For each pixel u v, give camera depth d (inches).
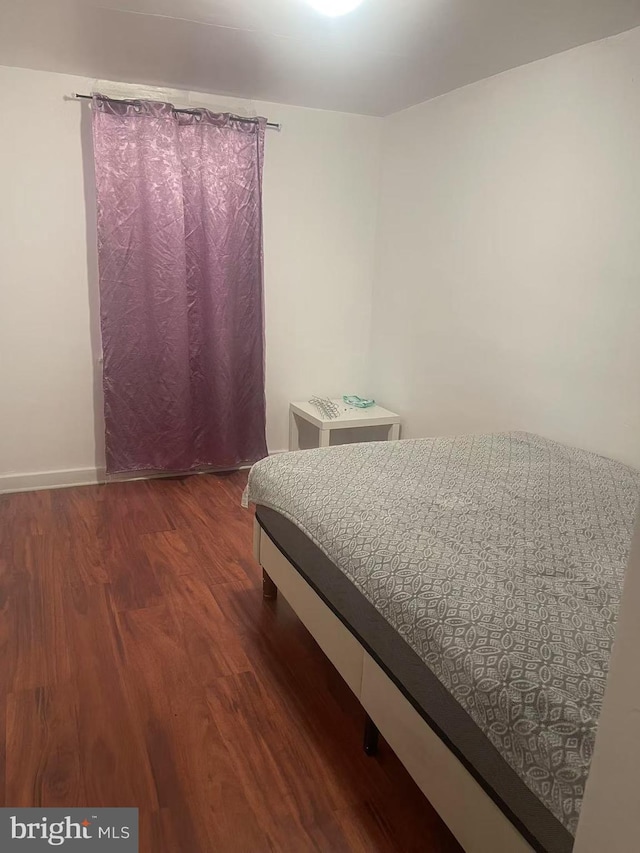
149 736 66.6
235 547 111.8
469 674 47.1
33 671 76.5
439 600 54.4
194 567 104.2
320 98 134.6
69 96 123.0
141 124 123.9
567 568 60.5
